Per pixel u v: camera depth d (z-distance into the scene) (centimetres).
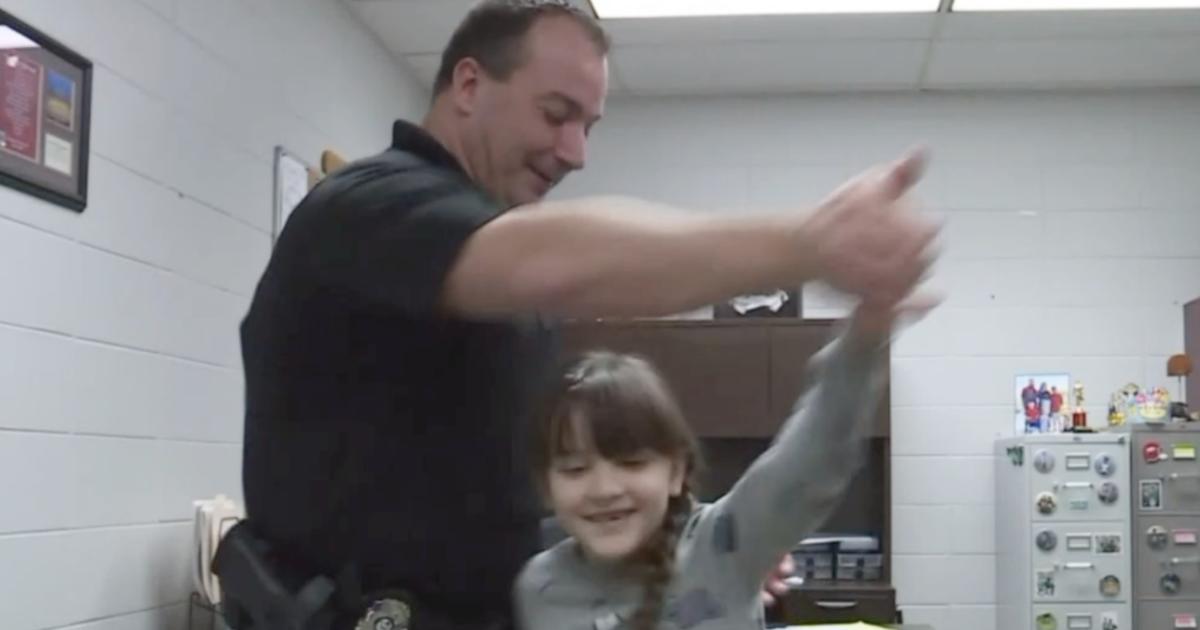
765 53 468
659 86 508
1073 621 433
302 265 105
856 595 441
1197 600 427
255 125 341
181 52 295
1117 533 433
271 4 353
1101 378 498
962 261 507
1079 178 507
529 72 122
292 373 113
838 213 69
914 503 499
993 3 414
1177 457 431
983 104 514
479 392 115
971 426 501
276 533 119
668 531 120
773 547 115
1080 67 480
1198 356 479
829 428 104
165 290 285
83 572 247
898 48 462
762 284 71
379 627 113
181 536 293
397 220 93
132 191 269
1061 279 504
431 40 457
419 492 113
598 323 97
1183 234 501
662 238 73
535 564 123
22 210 227
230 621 124
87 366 249
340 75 415
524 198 127
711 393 456
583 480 120
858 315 83
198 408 304
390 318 105
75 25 246
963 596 494
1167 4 412
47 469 234
